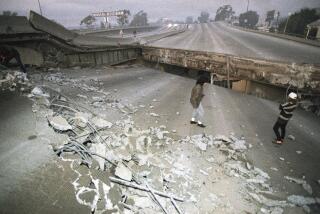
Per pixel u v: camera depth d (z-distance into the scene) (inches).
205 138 253.1
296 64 402.6
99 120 242.4
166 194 157.8
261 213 155.5
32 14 436.8
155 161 197.2
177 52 607.5
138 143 219.1
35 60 447.8
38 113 205.2
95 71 542.0
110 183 146.8
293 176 201.9
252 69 463.5
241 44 1027.9
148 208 143.7
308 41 1105.4
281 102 438.9
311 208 165.2
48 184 125.3
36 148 152.3
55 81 377.1
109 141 207.6
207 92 463.5
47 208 112.0
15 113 198.7
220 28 2736.2
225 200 164.7
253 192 176.4
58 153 154.2
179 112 332.5
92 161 159.0
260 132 287.9
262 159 225.5
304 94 406.0
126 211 133.6
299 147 256.1
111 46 634.2
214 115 334.0
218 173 194.7
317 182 195.6
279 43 1086.4
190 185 176.1
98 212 123.0
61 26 514.6
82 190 129.8
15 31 401.7
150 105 351.6
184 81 551.8
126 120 276.7
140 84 477.7
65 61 513.0
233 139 257.6
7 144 152.3
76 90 355.6
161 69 697.6
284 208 162.7
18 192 115.6
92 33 1587.1
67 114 234.4
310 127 317.7
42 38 450.9
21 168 131.9
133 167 180.2
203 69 562.3
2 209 105.1
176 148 227.9
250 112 362.0
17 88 264.2
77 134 194.5
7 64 383.2
